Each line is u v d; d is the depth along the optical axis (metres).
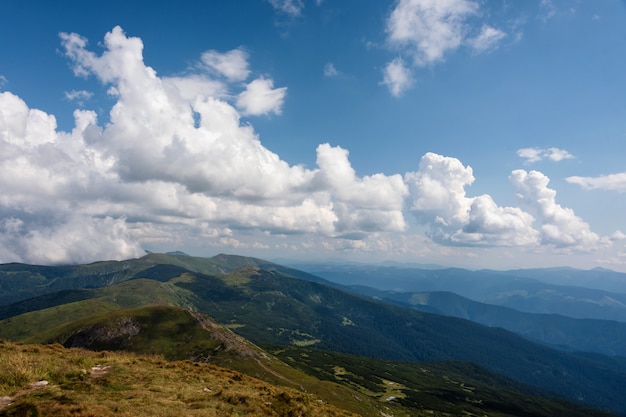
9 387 24.77
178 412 24.95
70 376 28.88
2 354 31.27
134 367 35.53
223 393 30.89
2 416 19.69
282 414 30.81
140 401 25.61
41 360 31.06
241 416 27.61
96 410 22.05
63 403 22.61
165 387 30.64
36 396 23.48
